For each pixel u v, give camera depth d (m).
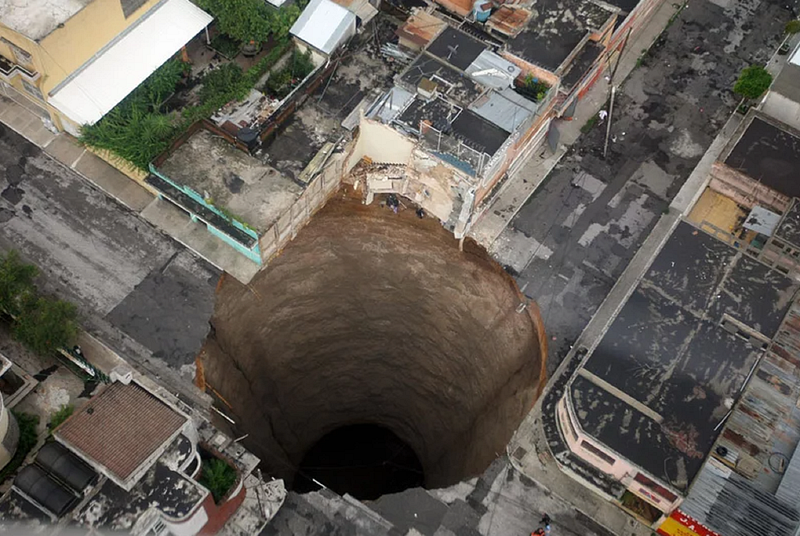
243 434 38.41
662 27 48.81
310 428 47.84
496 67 41.25
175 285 38.91
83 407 30.77
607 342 34.84
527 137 40.84
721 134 45.12
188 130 39.88
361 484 47.38
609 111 45.34
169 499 29.41
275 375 44.06
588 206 42.41
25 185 40.97
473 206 39.41
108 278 38.75
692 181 43.34
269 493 34.03
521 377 39.12
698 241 37.59
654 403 33.50
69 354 35.88
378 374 47.53
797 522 32.09
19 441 34.31
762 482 33.25
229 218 37.94
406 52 44.62
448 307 42.97
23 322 35.47
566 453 35.19
